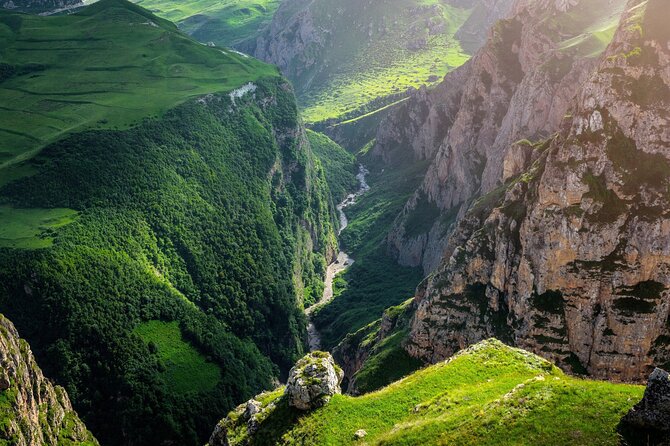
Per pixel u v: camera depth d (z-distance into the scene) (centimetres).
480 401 5644
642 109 9031
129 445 13388
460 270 10950
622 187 8912
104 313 14888
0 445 7725
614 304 8775
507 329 9856
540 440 4656
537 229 9588
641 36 9550
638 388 4975
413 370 10969
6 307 14275
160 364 14825
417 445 5194
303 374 6606
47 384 9875
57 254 15125
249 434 6562
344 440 5750
